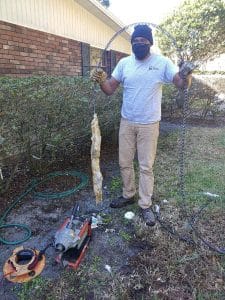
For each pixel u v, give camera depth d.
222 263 2.52
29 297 2.18
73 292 2.23
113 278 2.36
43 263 2.48
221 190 3.94
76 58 8.62
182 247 2.72
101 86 3.04
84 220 2.76
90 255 2.62
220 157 5.45
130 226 3.08
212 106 9.58
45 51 7.01
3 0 5.50
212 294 2.20
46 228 3.05
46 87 3.74
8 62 5.81
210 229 3.03
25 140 3.74
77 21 8.48
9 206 3.47
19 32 6.04
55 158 4.62
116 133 5.85
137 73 2.86
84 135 4.73
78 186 4.00
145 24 2.85
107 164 4.96
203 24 15.44
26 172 4.21
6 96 3.21
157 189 3.93
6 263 2.45
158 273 2.41
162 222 3.15
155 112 2.94
